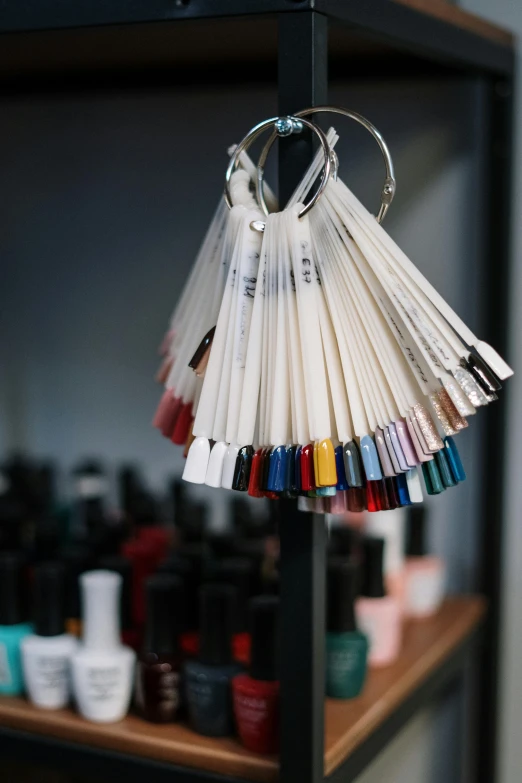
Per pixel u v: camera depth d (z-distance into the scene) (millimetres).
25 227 959
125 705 611
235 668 588
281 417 429
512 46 761
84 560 734
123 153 902
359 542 720
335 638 630
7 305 979
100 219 921
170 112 876
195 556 728
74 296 944
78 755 595
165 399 511
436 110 821
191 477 440
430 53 607
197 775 551
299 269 422
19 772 746
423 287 435
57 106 924
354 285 428
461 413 434
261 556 734
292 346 426
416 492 448
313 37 454
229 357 438
